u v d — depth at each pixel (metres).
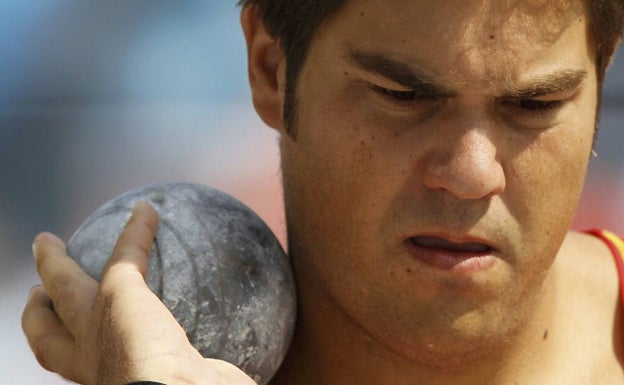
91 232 6.92
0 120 14.05
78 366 6.54
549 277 7.72
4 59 14.22
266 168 14.05
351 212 6.80
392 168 6.55
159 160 14.12
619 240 9.16
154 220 6.68
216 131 14.27
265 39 7.59
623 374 8.22
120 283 6.21
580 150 6.87
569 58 6.48
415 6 6.21
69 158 14.05
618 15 6.96
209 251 6.64
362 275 6.89
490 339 6.83
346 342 7.38
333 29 6.64
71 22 14.37
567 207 6.93
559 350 8.05
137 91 14.49
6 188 13.77
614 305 8.56
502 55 6.23
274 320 6.78
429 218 6.48
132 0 14.45
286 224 7.70
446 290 6.63
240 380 5.95
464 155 6.32
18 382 12.47
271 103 7.67
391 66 6.30
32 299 7.18
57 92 14.35
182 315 6.44
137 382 5.54
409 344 6.89
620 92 13.77
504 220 6.55
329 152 6.80
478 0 6.16
